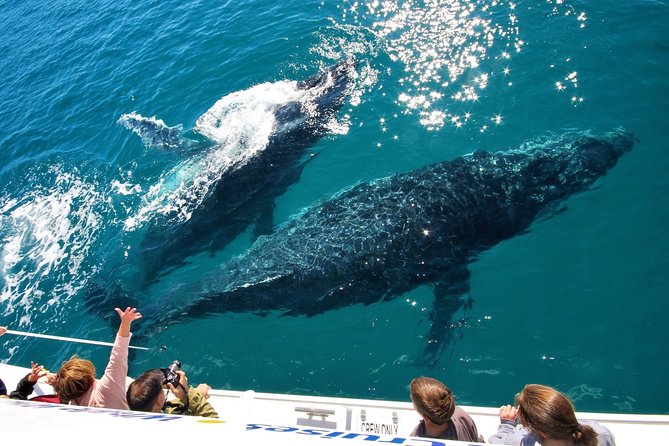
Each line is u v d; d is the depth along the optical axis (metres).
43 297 12.65
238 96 16.11
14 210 15.01
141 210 14.16
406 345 10.40
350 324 10.96
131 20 21.34
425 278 11.27
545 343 9.82
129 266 13.04
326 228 11.84
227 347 10.95
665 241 10.64
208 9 20.00
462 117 13.59
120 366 6.49
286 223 12.54
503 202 11.61
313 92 15.39
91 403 6.28
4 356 11.47
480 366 9.75
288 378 10.27
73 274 13.09
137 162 15.30
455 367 9.81
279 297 11.48
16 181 15.96
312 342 10.78
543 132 12.79
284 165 13.95
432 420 5.48
